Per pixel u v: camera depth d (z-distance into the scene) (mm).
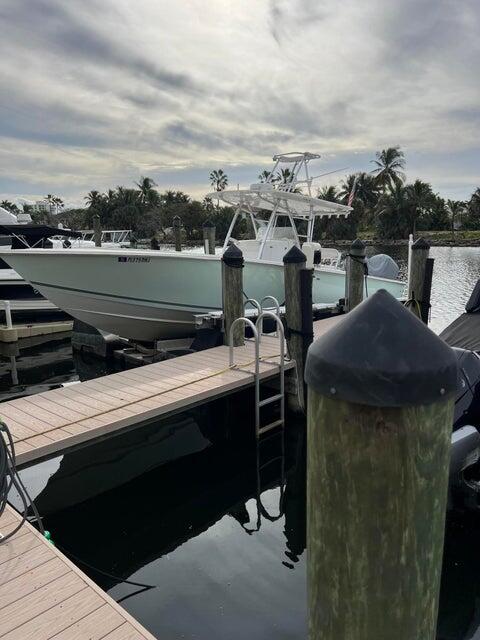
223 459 5113
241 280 6340
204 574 3256
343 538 1062
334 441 1025
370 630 1090
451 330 5562
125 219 48156
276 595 3016
